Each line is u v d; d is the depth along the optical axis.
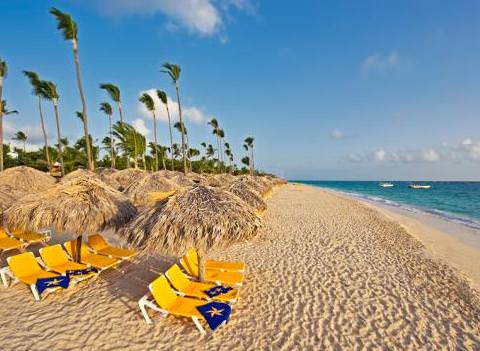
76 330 3.89
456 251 9.31
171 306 4.12
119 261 6.05
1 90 18.53
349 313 4.71
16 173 11.66
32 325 3.98
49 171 28.44
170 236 4.31
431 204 27.95
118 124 24.34
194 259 5.90
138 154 23.88
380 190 61.12
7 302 4.59
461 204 28.05
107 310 4.45
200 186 5.00
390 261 7.56
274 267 6.71
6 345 3.52
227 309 4.01
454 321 4.60
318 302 5.05
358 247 8.80
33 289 4.66
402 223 14.45
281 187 44.75
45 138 27.78
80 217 5.36
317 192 35.56
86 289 5.18
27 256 5.25
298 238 9.62
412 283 6.10
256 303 4.93
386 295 5.45
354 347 3.82
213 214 4.44
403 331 4.25
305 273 6.40
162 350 3.56
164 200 4.95
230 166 68.50
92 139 35.59
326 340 3.95
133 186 11.38
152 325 4.07
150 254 7.12
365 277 6.32
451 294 5.61
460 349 3.87
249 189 8.91
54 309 4.44
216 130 45.62
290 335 4.02
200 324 4.01
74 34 15.18
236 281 5.06
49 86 20.38
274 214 14.89
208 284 4.90
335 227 11.89
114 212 5.77
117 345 3.60
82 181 6.03
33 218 5.33
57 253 5.76
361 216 15.45
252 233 4.69
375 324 4.41
